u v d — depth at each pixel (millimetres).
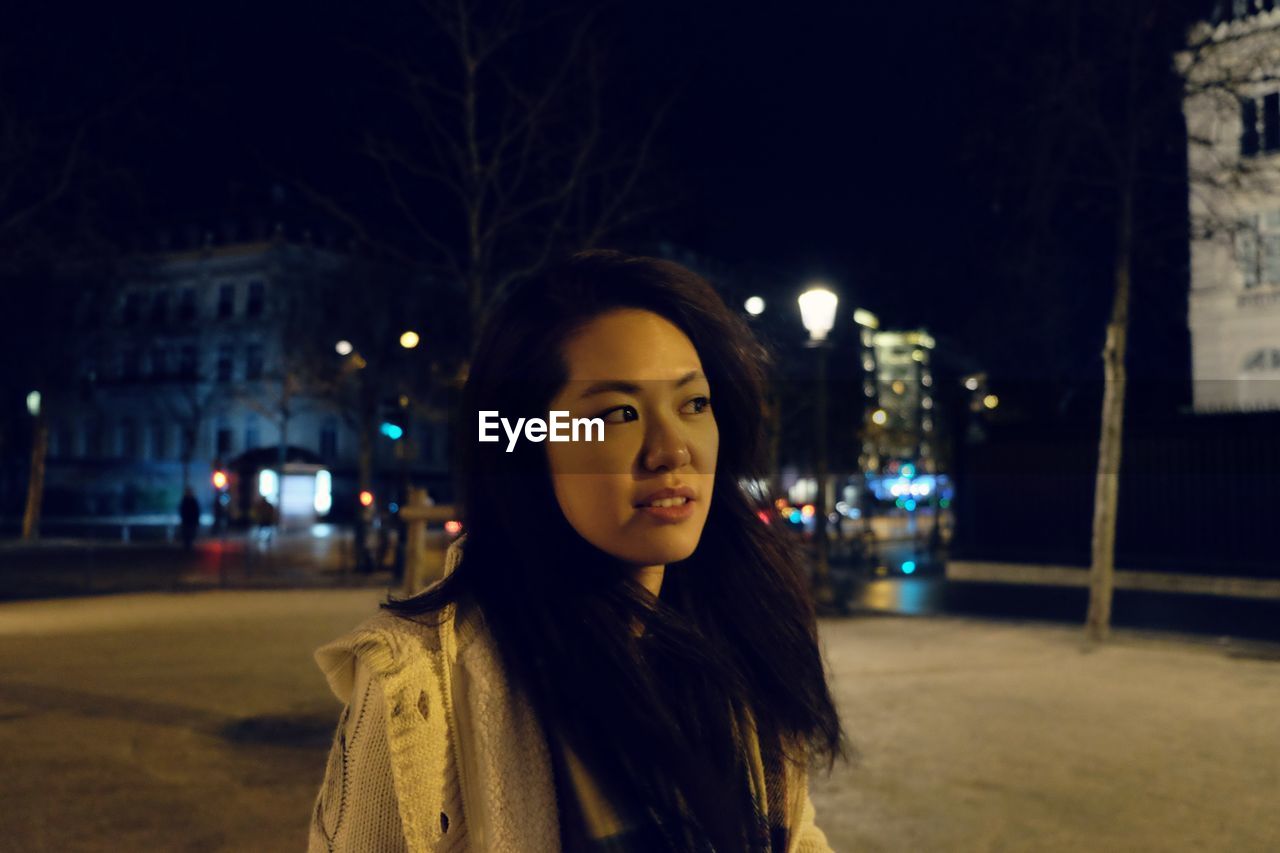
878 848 4891
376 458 54656
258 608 15141
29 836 4914
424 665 879
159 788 5750
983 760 6496
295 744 6766
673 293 1004
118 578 20578
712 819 897
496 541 948
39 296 33375
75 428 61625
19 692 8492
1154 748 6836
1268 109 12773
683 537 916
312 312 42688
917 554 27984
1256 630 12766
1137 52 11664
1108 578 11867
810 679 1165
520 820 857
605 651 902
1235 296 20531
